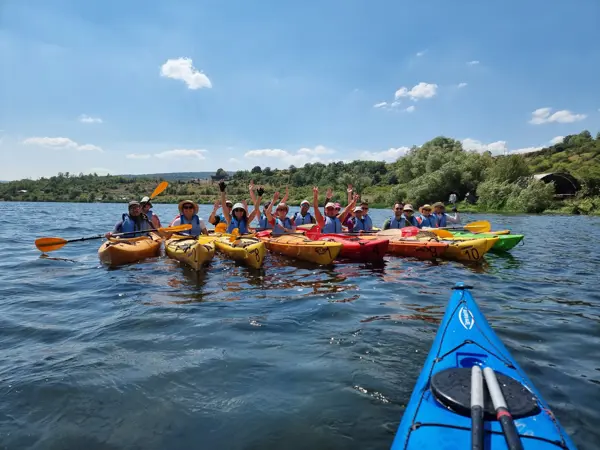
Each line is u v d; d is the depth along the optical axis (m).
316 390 2.78
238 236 7.85
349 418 2.46
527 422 1.82
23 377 2.91
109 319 4.18
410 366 3.12
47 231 13.82
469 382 2.11
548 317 4.36
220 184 8.80
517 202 31.44
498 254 8.77
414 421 1.95
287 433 2.33
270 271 6.60
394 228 9.96
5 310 4.48
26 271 6.59
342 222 10.45
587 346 3.54
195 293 5.20
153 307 4.56
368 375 2.97
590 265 7.51
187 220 8.52
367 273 6.55
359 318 4.24
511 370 2.42
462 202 36.81
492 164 38.47
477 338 2.79
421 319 4.21
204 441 2.28
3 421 2.42
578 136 71.19
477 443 1.67
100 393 2.72
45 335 3.74
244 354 3.33
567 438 1.80
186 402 2.64
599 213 27.69
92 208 38.59
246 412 2.53
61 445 2.23
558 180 34.69
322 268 6.92
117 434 2.33
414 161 48.59
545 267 7.28
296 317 4.26
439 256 7.90
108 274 6.27
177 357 3.28
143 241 7.74
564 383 2.86
